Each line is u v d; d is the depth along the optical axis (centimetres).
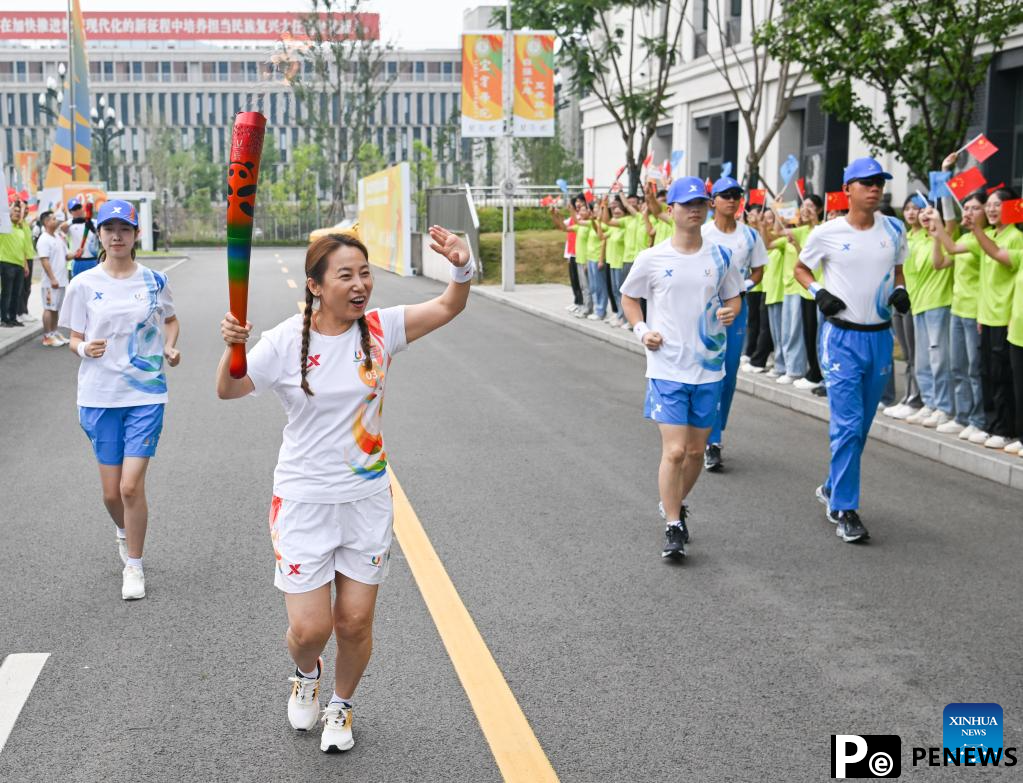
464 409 1095
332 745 396
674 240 639
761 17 2633
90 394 566
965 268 894
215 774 382
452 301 396
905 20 1250
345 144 6338
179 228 6481
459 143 8956
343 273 372
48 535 666
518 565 609
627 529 680
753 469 848
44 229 1571
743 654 486
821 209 1120
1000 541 661
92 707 434
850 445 661
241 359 370
